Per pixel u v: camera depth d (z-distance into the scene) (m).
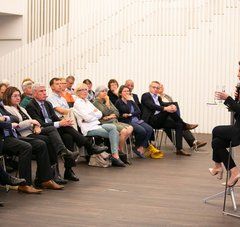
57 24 11.62
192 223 4.25
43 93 6.09
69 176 5.91
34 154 5.44
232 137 4.65
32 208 4.63
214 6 10.85
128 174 6.36
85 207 4.71
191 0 10.97
